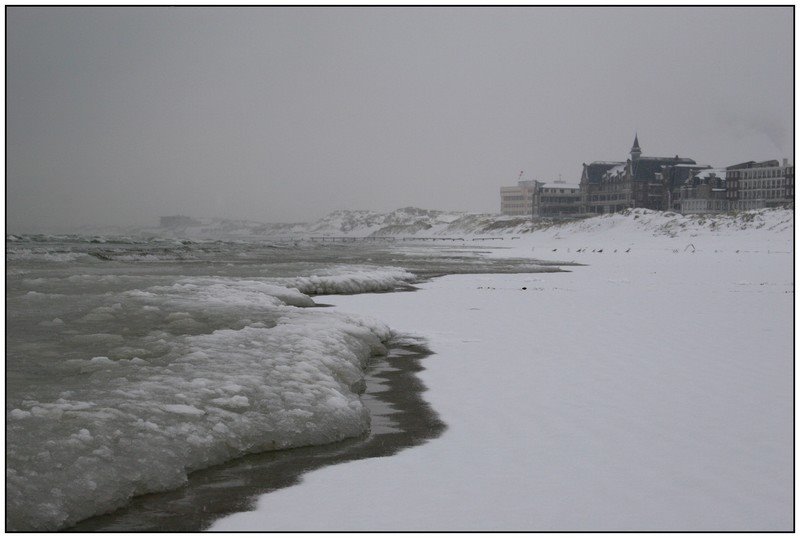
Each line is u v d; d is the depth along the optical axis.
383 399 12.38
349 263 58.56
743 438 9.89
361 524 7.25
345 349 14.88
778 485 8.19
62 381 11.45
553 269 51.41
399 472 8.78
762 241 105.44
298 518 7.44
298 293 27.48
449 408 11.71
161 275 38.44
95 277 32.47
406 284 36.53
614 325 20.73
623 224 138.00
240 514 7.61
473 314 23.48
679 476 8.46
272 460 9.37
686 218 127.69
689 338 18.31
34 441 8.43
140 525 7.37
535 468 8.79
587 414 11.16
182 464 8.81
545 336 18.77
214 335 15.56
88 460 8.24
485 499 7.84
